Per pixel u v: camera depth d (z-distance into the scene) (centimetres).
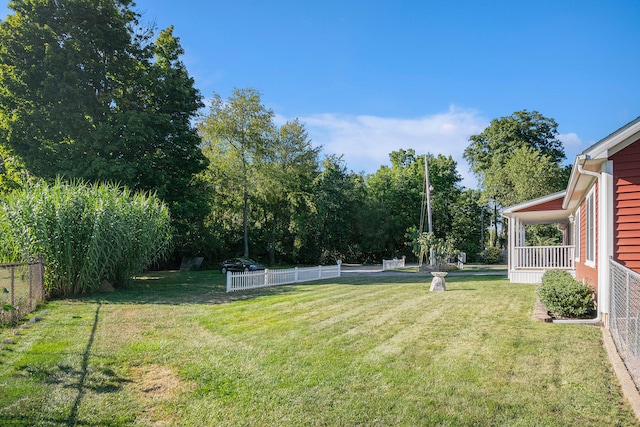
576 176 866
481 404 410
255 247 3847
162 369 541
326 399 433
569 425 362
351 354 593
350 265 4078
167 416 400
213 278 2077
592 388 441
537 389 443
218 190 3353
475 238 5050
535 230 3200
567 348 587
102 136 1948
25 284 948
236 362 567
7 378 495
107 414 402
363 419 386
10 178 2217
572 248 1602
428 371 510
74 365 551
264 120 3369
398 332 723
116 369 538
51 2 1964
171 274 2377
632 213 699
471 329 727
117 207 1391
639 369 441
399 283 1747
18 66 1911
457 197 5050
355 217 4169
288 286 1706
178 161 2373
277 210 3831
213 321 866
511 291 1302
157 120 2145
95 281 1323
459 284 1611
